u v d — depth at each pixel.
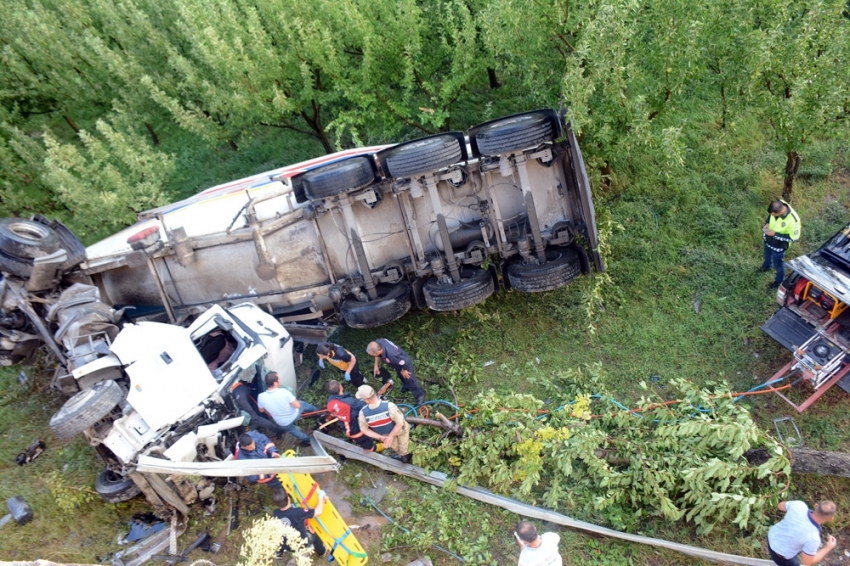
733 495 5.76
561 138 7.25
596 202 8.09
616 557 5.91
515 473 6.33
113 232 10.28
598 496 6.30
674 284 8.59
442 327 8.53
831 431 6.71
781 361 7.41
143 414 6.19
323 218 7.61
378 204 7.54
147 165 9.43
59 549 6.52
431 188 7.20
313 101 10.74
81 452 7.57
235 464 5.86
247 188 8.78
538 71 8.63
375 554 6.12
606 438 6.45
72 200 9.04
